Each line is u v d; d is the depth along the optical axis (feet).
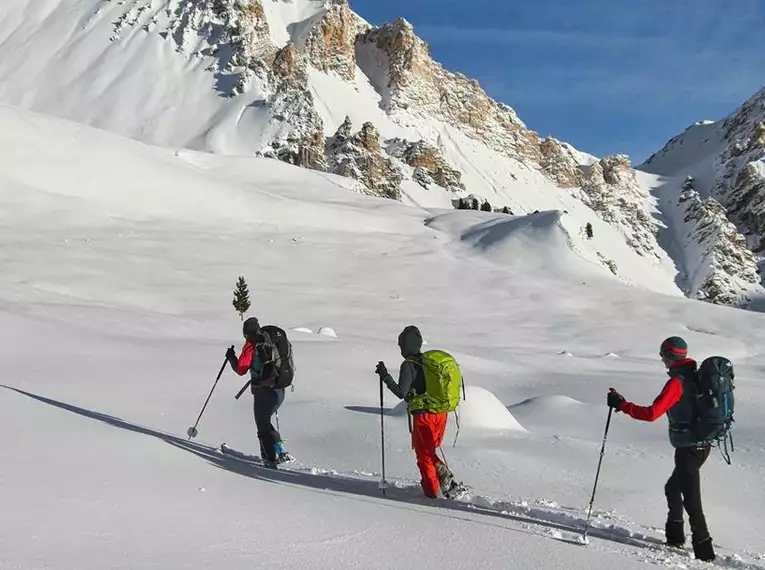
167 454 24.98
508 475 29.78
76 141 233.96
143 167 238.07
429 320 163.02
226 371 53.93
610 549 19.02
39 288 135.95
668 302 197.98
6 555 13.02
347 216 262.88
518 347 137.49
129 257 177.06
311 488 23.08
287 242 219.00
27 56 638.12
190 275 173.37
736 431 44.73
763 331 175.83
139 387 43.88
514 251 240.73
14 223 186.70
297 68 650.02
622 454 35.22
